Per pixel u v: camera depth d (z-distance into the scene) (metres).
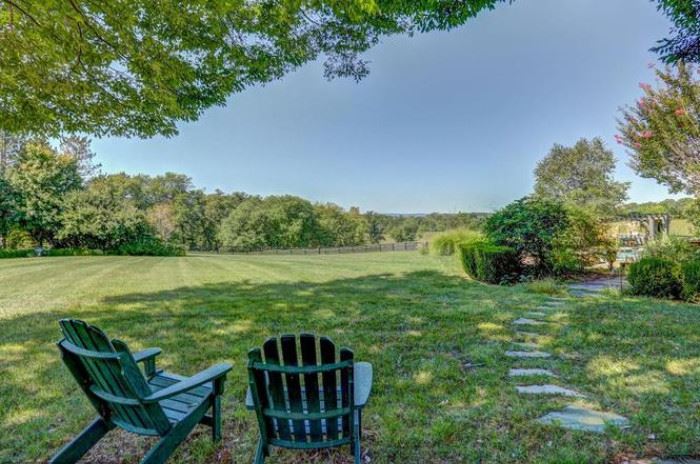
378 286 8.55
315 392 1.73
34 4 3.22
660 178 10.71
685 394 2.77
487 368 3.43
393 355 3.82
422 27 3.70
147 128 5.17
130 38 3.74
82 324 1.72
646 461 2.00
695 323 4.77
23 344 4.31
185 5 3.52
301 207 43.47
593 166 27.00
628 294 7.00
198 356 3.90
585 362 3.53
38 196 21.27
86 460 2.15
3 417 2.62
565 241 9.17
